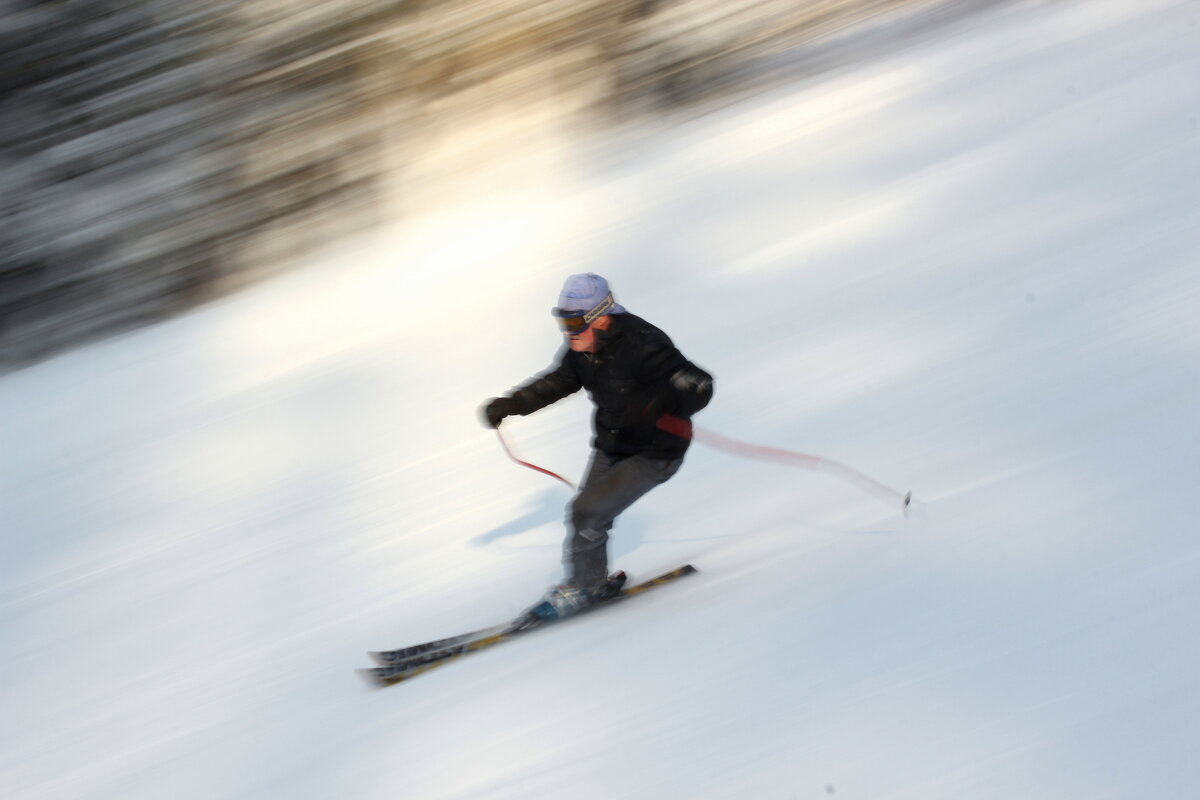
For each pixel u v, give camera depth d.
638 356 13.70
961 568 12.94
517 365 25.95
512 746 11.71
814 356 22.03
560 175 42.78
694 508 17.52
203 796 12.81
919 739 10.09
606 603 14.83
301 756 12.97
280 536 20.81
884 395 19.41
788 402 20.42
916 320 22.08
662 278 29.14
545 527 18.12
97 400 33.25
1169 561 11.84
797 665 11.77
